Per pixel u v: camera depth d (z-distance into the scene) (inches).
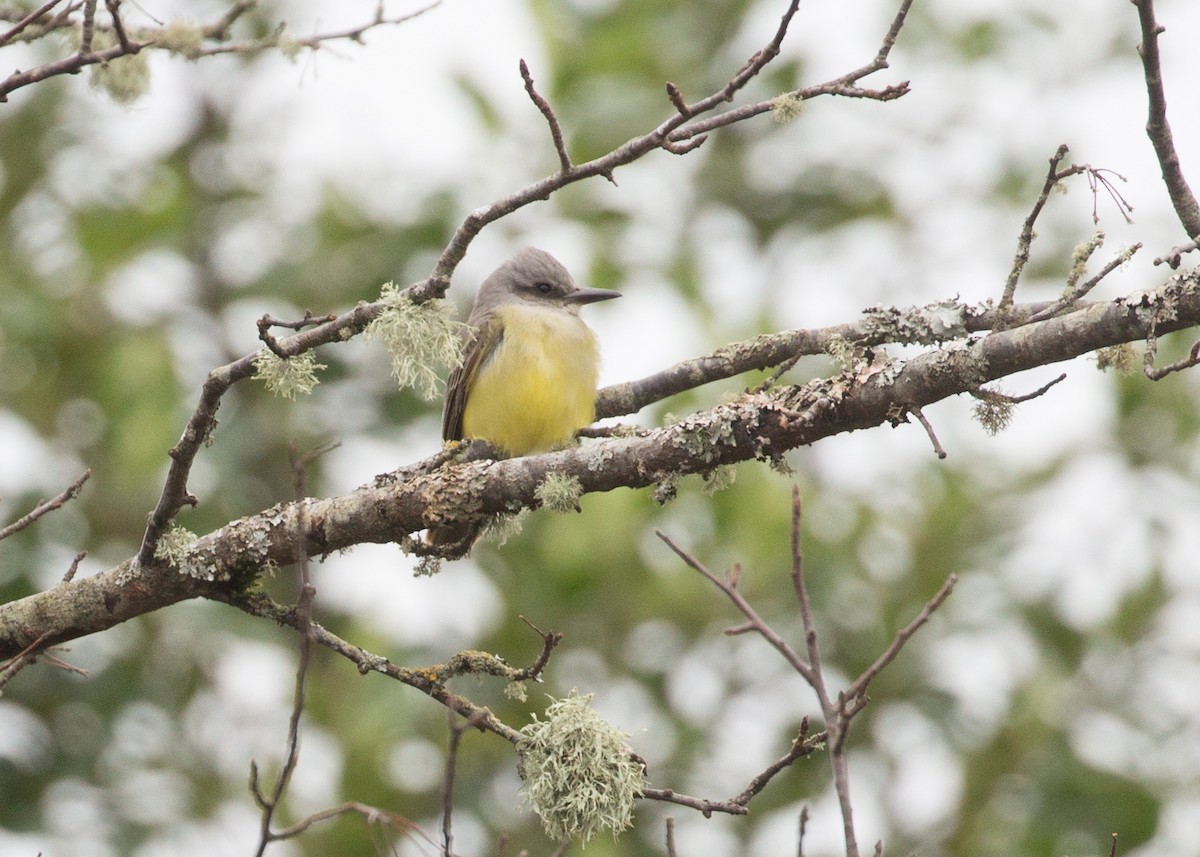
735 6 600.1
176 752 523.5
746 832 511.5
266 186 580.4
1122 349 281.6
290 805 509.0
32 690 519.5
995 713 515.5
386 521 295.6
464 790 500.7
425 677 282.5
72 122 579.2
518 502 293.7
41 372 556.1
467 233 267.1
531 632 522.3
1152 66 249.4
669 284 551.5
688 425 283.9
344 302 545.6
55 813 510.0
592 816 267.1
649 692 534.9
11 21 270.4
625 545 512.7
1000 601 521.7
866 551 529.7
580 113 569.6
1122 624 520.4
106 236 561.9
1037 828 480.7
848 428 275.3
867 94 253.9
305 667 215.9
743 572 523.5
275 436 533.3
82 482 273.0
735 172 597.3
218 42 315.9
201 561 291.6
